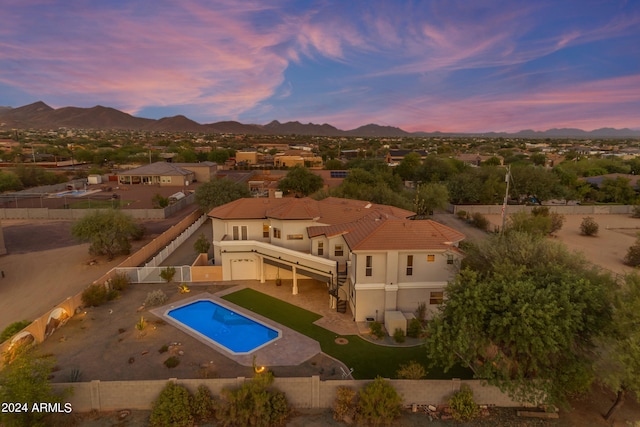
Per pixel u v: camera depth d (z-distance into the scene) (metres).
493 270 24.09
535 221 54.00
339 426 19.03
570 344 18.52
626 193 81.50
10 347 23.00
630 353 17.16
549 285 19.94
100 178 99.12
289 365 23.91
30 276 38.19
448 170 93.38
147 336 27.06
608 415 19.48
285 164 139.75
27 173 92.31
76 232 42.59
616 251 49.22
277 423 19.06
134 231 47.41
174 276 37.59
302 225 35.56
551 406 19.03
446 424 19.20
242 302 32.94
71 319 29.31
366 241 28.42
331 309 31.75
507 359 19.38
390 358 24.81
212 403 19.41
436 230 29.61
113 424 18.92
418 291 29.30
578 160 129.38
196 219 63.50
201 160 146.62
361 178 69.81
